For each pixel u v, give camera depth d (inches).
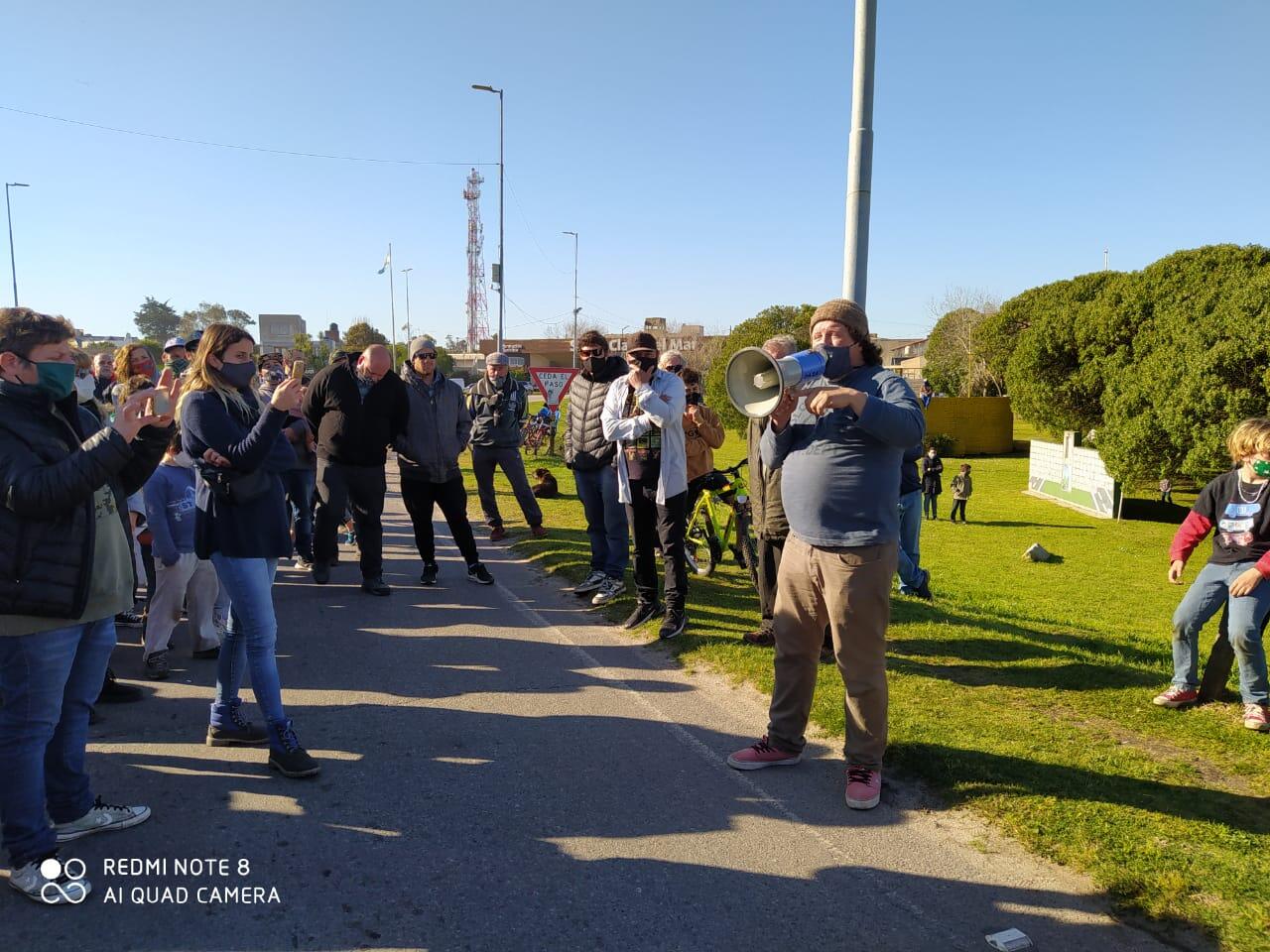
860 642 124.3
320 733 150.6
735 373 118.8
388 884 105.1
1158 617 394.9
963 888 105.7
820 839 117.0
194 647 193.2
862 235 221.5
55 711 102.7
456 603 245.8
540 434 973.8
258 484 132.0
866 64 214.5
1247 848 111.0
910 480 280.8
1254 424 157.2
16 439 96.5
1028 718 154.4
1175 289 920.9
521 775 135.3
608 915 99.7
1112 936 96.4
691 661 190.9
